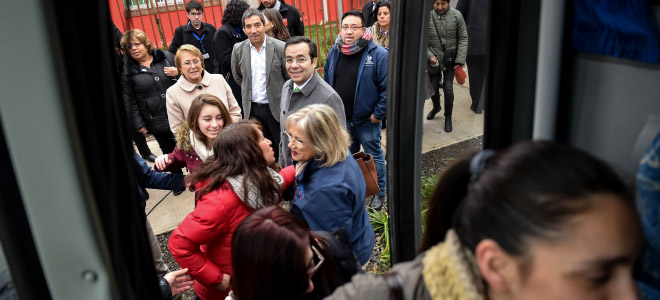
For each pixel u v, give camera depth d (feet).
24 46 1.38
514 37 3.09
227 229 5.88
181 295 9.34
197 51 11.12
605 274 1.56
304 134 5.88
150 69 12.25
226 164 5.82
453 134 14.80
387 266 10.07
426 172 12.85
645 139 2.64
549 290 1.60
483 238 1.72
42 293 1.68
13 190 1.56
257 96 12.50
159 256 8.09
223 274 6.10
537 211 1.53
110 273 1.66
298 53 9.27
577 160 1.61
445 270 1.98
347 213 6.12
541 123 3.18
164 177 8.18
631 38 2.63
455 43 13.55
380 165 11.99
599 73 2.86
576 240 1.51
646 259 2.57
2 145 1.52
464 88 14.52
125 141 1.73
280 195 6.21
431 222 2.44
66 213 1.56
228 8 14.64
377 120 11.35
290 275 3.66
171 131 12.36
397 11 3.30
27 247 1.62
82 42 1.49
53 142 1.48
